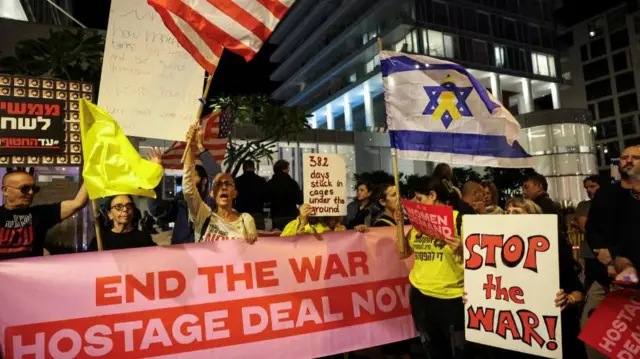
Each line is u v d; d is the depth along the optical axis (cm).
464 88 424
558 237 317
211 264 366
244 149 876
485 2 4494
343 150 3572
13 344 306
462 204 458
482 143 423
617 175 693
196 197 380
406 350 462
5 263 313
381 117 4972
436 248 373
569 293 323
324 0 5197
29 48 648
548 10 4938
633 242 313
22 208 337
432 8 4175
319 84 5519
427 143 405
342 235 421
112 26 376
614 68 4859
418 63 413
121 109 371
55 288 320
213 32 355
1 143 372
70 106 398
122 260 341
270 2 371
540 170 3578
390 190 481
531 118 3653
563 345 325
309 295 395
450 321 360
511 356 357
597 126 5031
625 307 296
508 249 318
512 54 4603
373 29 4638
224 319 361
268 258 386
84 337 323
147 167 325
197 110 377
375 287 425
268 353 372
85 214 722
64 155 393
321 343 393
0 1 801
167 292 348
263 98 870
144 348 336
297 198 679
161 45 393
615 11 4850
